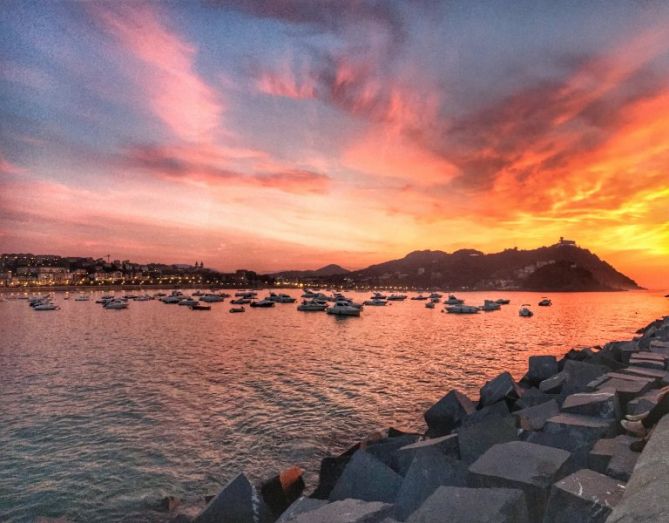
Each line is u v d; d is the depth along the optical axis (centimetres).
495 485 570
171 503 1083
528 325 7144
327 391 2234
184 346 4103
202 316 8450
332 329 6019
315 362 3172
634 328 6800
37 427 1672
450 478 626
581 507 469
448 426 1384
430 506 467
